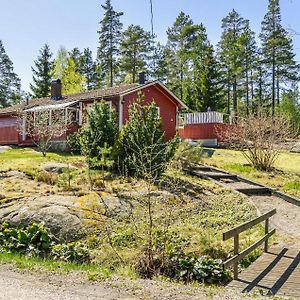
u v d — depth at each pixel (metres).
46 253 8.82
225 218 11.24
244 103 51.34
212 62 41.59
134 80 50.38
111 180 14.14
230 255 8.49
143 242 8.48
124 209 11.03
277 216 11.71
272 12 38.44
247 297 5.70
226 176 17.02
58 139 23.64
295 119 44.69
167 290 5.85
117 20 50.44
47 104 27.58
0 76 60.19
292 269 7.38
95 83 60.72
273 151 19.36
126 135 15.37
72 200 11.39
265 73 49.06
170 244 8.27
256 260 8.06
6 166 15.54
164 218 9.93
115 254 8.43
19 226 9.91
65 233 9.64
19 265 7.05
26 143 26.67
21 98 60.78
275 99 49.44
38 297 5.23
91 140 15.98
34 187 12.89
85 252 8.64
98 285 5.96
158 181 13.55
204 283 7.28
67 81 48.34
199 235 9.30
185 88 46.03
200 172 17.05
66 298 5.24
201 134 29.22
